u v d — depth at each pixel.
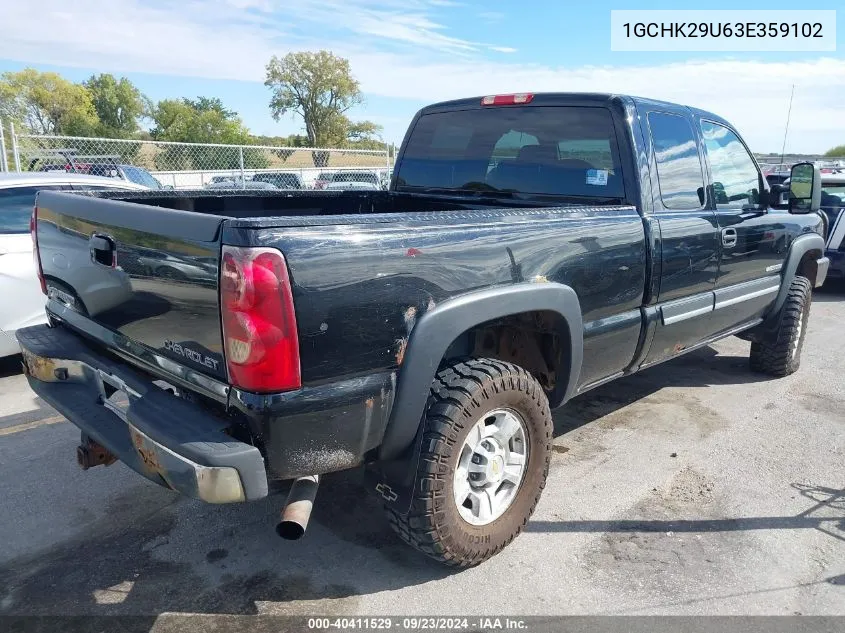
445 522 2.67
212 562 2.99
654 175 3.64
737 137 4.62
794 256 5.12
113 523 3.31
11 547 3.10
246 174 14.98
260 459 2.17
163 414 2.31
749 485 3.71
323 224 2.22
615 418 4.68
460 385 2.66
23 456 4.03
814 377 5.64
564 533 3.23
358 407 2.35
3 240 5.23
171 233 2.29
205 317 2.23
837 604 2.73
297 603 2.72
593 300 3.26
